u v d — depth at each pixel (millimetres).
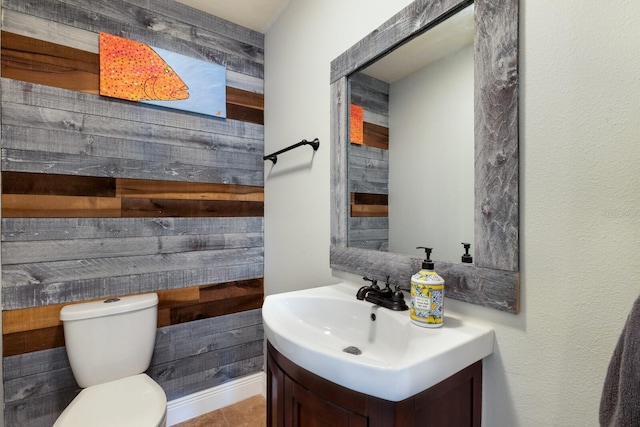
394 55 1089
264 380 1966
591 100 631
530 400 725
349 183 1280
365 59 1175
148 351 1438
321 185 1452
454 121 902
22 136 1302
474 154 835
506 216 756
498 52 768
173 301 1671
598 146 623
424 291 822
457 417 746
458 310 885
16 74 1293
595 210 628
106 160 1485
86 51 1439
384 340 942
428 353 668
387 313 942
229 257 1854
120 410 1106
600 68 619
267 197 1938
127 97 1523
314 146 1480
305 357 719
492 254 784
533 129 715
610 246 609
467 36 862
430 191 973
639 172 574
